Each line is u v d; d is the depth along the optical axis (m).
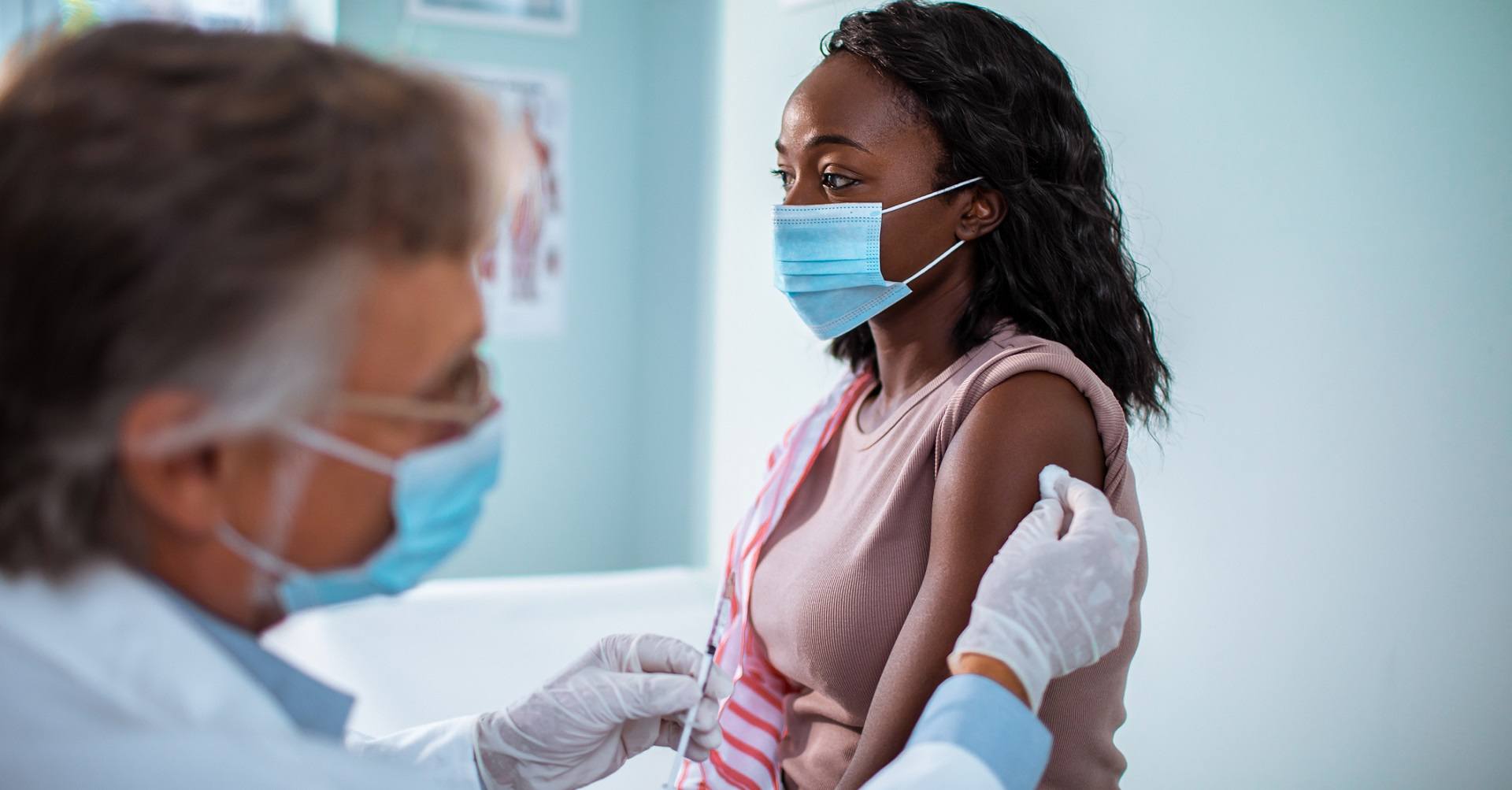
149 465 0.53
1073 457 0.95
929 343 1.14
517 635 2.44
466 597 2.68
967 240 1.11
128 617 0.53
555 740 0.94
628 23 3.65
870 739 0.94
